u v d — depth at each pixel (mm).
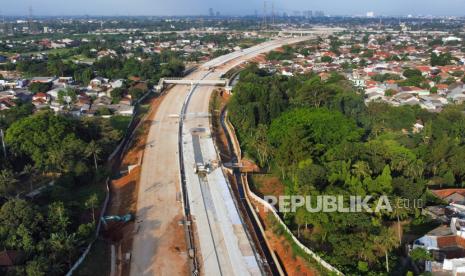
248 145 140750
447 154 113438
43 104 187125
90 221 91375
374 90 199875
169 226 90875
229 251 82750
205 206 99688
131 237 86750
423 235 84312
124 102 186875
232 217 95188
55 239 73938
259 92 172125
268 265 81062
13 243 73375
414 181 100125
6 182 96875
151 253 81688
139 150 135000
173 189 107750
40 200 98812
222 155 134875
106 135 133750
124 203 102125
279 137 125375
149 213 96125
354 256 75812
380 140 121438
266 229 93875
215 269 77188
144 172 117875
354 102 157500
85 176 111438
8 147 115375
